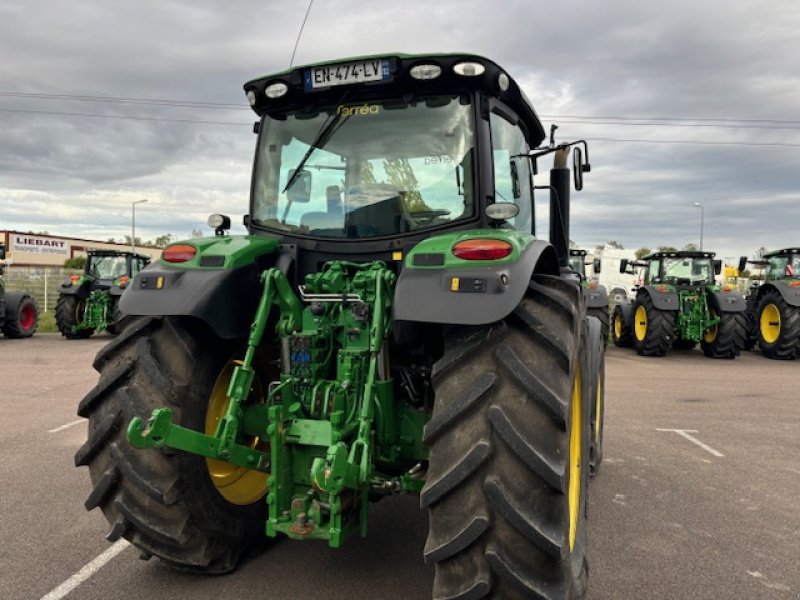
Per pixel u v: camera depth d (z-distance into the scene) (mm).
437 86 3104
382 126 3227
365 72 3088
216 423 2979
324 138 3330
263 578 3113
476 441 2201
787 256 14547
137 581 3084
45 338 16578
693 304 13656
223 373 3064
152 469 2727
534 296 2484
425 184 3141
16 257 47469
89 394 2811
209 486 2908
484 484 2164
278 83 3258
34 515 3986
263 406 3090
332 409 2711
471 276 2326
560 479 2119
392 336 2895
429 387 2984
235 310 2906
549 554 2119
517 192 3670
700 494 4594
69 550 3455
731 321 13016
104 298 16250
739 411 7656
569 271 4180
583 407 3092
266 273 2906
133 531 2861
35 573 3176
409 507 4102
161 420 2461
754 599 3062
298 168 3383
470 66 2939
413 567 3240
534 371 2250
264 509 3318
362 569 3215
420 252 2508
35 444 5734
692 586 3186
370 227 3219
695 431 6578
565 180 4141
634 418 7211
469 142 3080
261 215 3459
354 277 2941
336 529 2490
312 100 3350
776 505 4379
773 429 6703
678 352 14852
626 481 4883
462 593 2182
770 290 13891
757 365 12367
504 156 3443
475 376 2291
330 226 3289
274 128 3463
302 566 3248
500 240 2439
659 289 13484
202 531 2914
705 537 3809
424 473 2980
